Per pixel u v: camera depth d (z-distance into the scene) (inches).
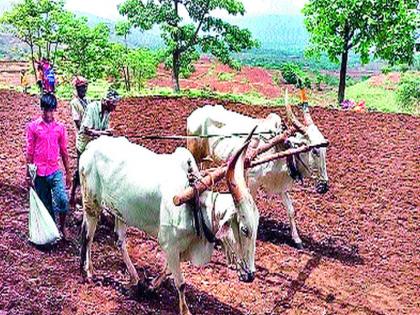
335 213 288.0
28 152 221.9
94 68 789.2
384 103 887.1
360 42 661.9
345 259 244.8
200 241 181.8
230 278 220.7
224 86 1245.1
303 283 222.4
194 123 268.1
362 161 363.6
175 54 796.6
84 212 209.8
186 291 208.4
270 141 238.1
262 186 253.0
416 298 217.9
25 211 255.9
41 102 219.0
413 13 641.6
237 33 802.2
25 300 188.2
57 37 770.8
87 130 223.9
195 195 175.2
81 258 209.3
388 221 282.2
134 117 446.0
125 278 212.1
